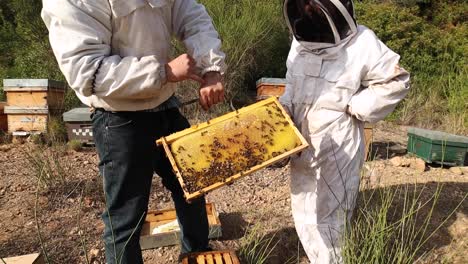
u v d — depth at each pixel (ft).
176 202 8.26
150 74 6.20
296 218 8.05
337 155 7.49
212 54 7.13
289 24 7.51
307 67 7.64
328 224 7.68
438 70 26.78
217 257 7.58
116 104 6.82
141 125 7.14
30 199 11.74
